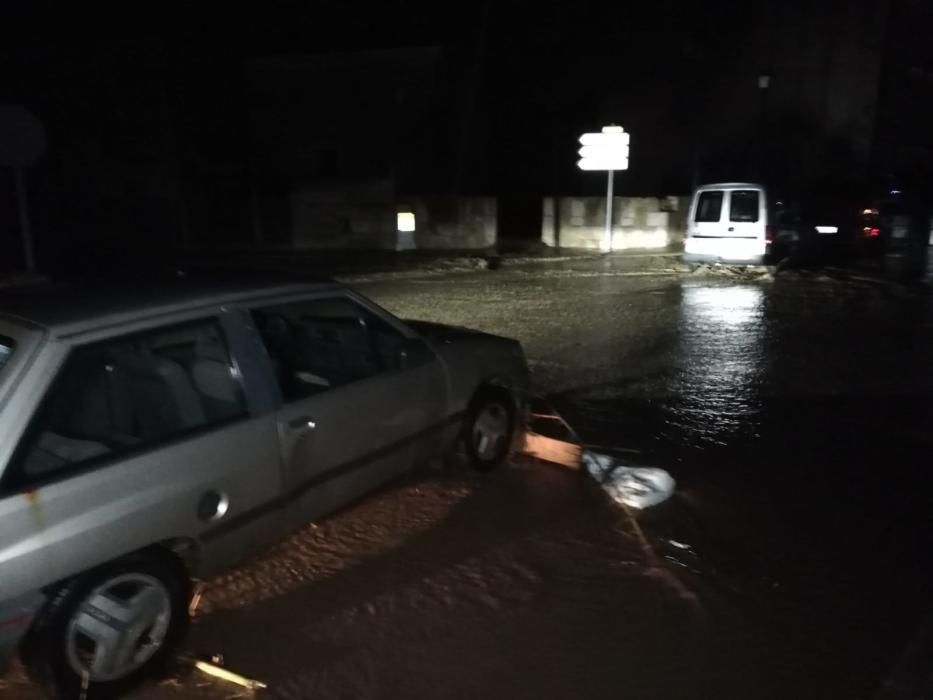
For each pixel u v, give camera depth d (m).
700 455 6.14
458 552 4.65
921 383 8.06
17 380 3.23
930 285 14.44
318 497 4.34
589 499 5.35
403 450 4.91
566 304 12.73
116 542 3.32
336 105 23.00
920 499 5.38
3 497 3.04
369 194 21.58
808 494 5.45
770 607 4.11
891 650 3.75
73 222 23.66
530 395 6.18
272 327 4.64
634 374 8.40
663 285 14.73
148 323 3.70
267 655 3.72
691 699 3.43
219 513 3.76
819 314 11.78
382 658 3.70
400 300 13.21
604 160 18.89
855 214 18.38
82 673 3.28
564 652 3.75
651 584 4.32
